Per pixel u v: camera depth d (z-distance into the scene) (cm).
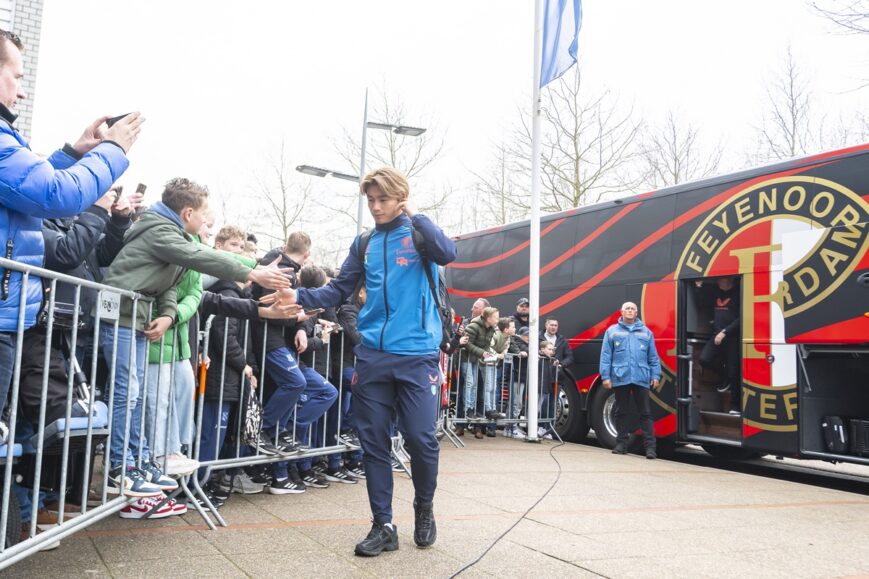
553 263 1141
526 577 336
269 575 319
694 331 909
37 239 279
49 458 322
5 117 268
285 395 509
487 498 547
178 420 415
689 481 700
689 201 921
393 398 383
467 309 1337
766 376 784
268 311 424
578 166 2064
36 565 318
